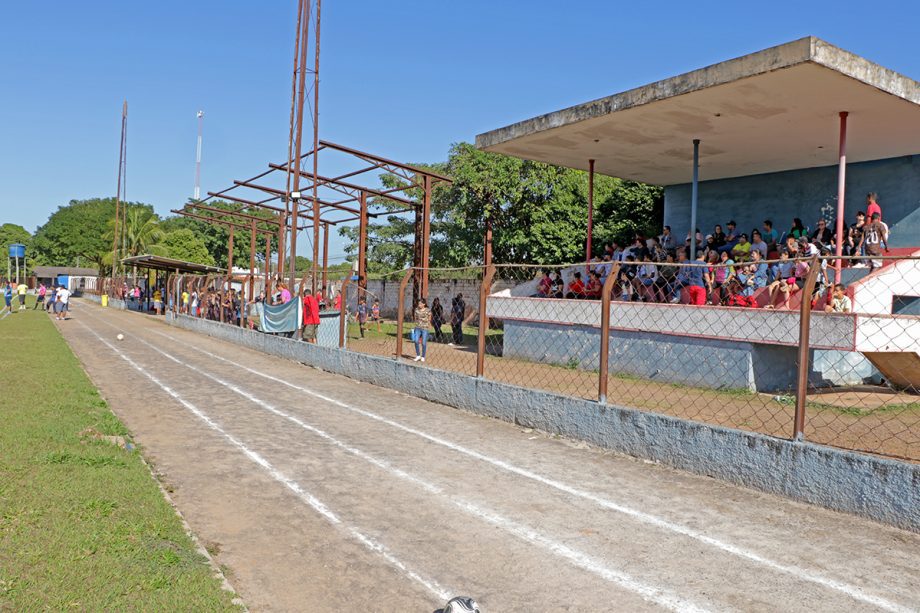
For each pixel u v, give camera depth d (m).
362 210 29.56
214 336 26.91
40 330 26.08
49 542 4.83
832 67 10.92
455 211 34.16
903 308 14.50
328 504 6.64
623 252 18.03
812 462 6.82
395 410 11.68
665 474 7.94
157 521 5.55
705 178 20.42
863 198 17.25
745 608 4.66
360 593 4.76
